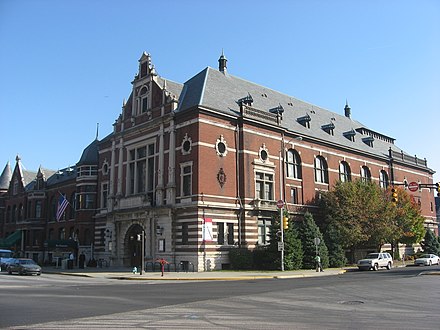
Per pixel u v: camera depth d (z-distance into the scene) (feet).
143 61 160.76
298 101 201.05
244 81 175.63
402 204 184.55
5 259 155.12
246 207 139.33
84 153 196.65
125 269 141.49
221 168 137.39
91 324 39.29
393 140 249.34
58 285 85.66
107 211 164.45
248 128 146.61
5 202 263.70
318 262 127.24
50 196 225.76
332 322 40.50
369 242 167.43
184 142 137.90
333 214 163.02
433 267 151.23
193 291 70.85
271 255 132.98
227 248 133.39
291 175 163.84
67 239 189.06
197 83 153.28
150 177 149.38
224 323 39.83
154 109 151.33
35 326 38.45
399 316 44.19
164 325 38.75
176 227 134.62
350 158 193.67
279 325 38.88
